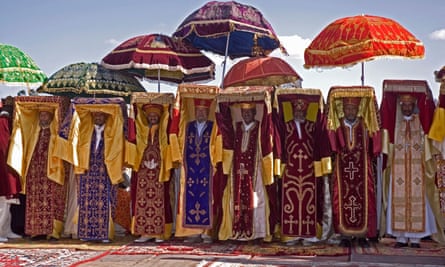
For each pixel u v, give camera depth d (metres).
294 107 7.97
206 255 6.93
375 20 8.75
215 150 7.99
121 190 9.09
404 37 8.48
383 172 7.85
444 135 7.32
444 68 7.65
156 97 8.25
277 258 6.71
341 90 7.74
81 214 8.20
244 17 9.76
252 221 7.82
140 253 7.09
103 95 10.74
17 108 8.34
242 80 9.47
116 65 9.63
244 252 7.15
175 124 8.05
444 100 7.33
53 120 8.44
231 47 10.90
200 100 8.20
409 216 7.62
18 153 8.27
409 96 7.62
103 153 8.29
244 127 8.05
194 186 8.12
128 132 8.16
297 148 7.98
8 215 8.38
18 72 9.48
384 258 6.68
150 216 8.15
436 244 7.82
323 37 8.91
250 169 7.93
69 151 8.12
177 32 9.89
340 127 7.84
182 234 8.05
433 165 7.65
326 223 7.95
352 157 7.79
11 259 6.64
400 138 7.75
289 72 9.55
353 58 8.37
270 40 10.66
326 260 6.57
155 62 9.49
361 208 7.72
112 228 8.21
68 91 9.98
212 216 8.02
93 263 6.40
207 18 9.60
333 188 7.84
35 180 8.33
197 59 9.90
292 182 7.96
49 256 6.86
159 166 8.23
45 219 8.25
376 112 7.69
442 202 7.32
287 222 7.90
